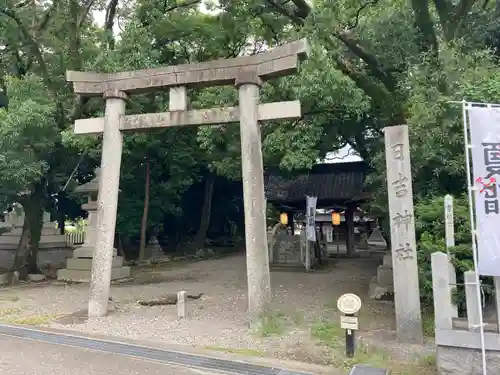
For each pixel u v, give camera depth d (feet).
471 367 17.89
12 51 50.60
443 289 18.72
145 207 70.44
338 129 53.47
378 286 36.91
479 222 17.78
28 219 53.16
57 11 48.88
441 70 29.14
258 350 22.17
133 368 19.61
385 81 40.29
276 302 35.70
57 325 28.04
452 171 26.86
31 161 42.34
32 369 19.44
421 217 26.27
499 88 23.34
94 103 48.83
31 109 39.29
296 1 40.32
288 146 40.60
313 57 34.06
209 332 25.73
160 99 47.26
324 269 58.18
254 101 28.17
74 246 71.97
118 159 31.22
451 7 36.96
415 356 20.95
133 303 35.65
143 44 45.27
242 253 88.48
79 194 56.85
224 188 96.68
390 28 38.52
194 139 70.90
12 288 45.50
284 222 70.90
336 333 24.62
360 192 69.82
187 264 69.26
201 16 53.06
